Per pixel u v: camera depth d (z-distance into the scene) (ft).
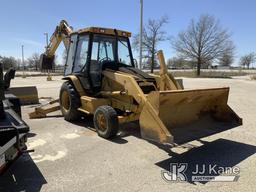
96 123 19.42
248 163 14.53
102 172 13.42
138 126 21.76
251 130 21.15
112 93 19.83
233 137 19.20
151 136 14.87
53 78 100.68
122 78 19.03
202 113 18.13
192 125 17.17
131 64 23.66
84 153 15.98
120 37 23.00
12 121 11.92
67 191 11.58
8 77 12.66
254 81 84.12
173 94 15.12
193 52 126.31
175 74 132.87
